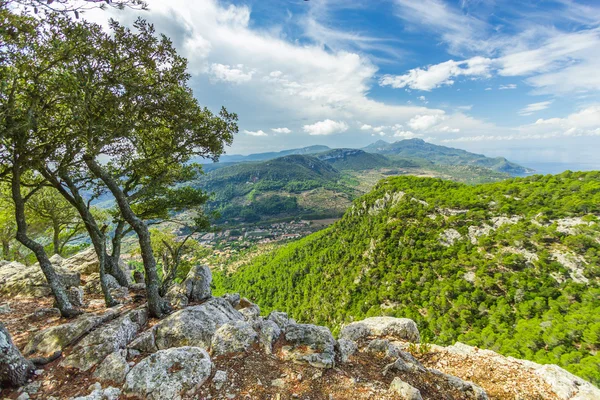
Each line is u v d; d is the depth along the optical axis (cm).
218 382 596
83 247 3341
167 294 1197
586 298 4450
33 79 700
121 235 1574
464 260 6372
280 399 561
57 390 566
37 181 1242
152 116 1166
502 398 728
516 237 6056
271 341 798
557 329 3888
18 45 638
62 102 795
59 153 980
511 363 909
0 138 653
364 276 7838
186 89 1177
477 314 5338
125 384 567
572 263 5119
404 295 6469
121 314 973
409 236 7850
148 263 995
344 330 1070
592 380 2745
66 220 2312
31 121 693
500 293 5459
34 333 825
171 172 1586
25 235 872
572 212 5984
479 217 7256
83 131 842
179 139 1260
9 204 1997
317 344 795
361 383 651
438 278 6500
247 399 553
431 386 692
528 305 4825
